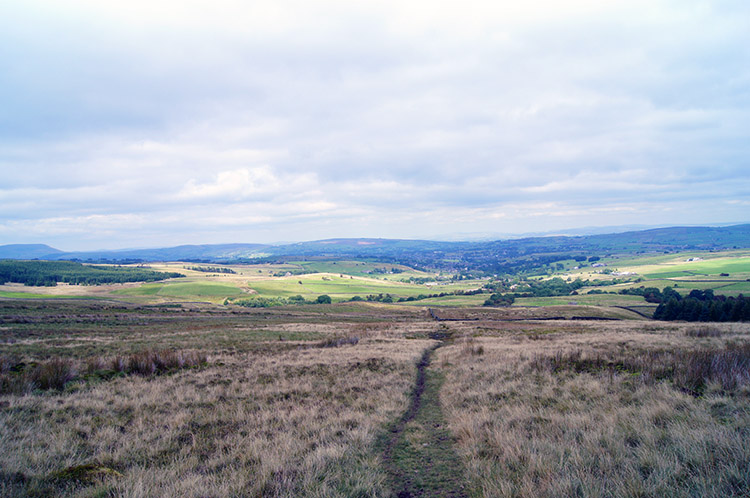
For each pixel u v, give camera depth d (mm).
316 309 115438
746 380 8844
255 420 9656
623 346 18984
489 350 21594
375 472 6621
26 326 38812
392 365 18359
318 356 20938
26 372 13453
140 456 7469
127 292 166875
